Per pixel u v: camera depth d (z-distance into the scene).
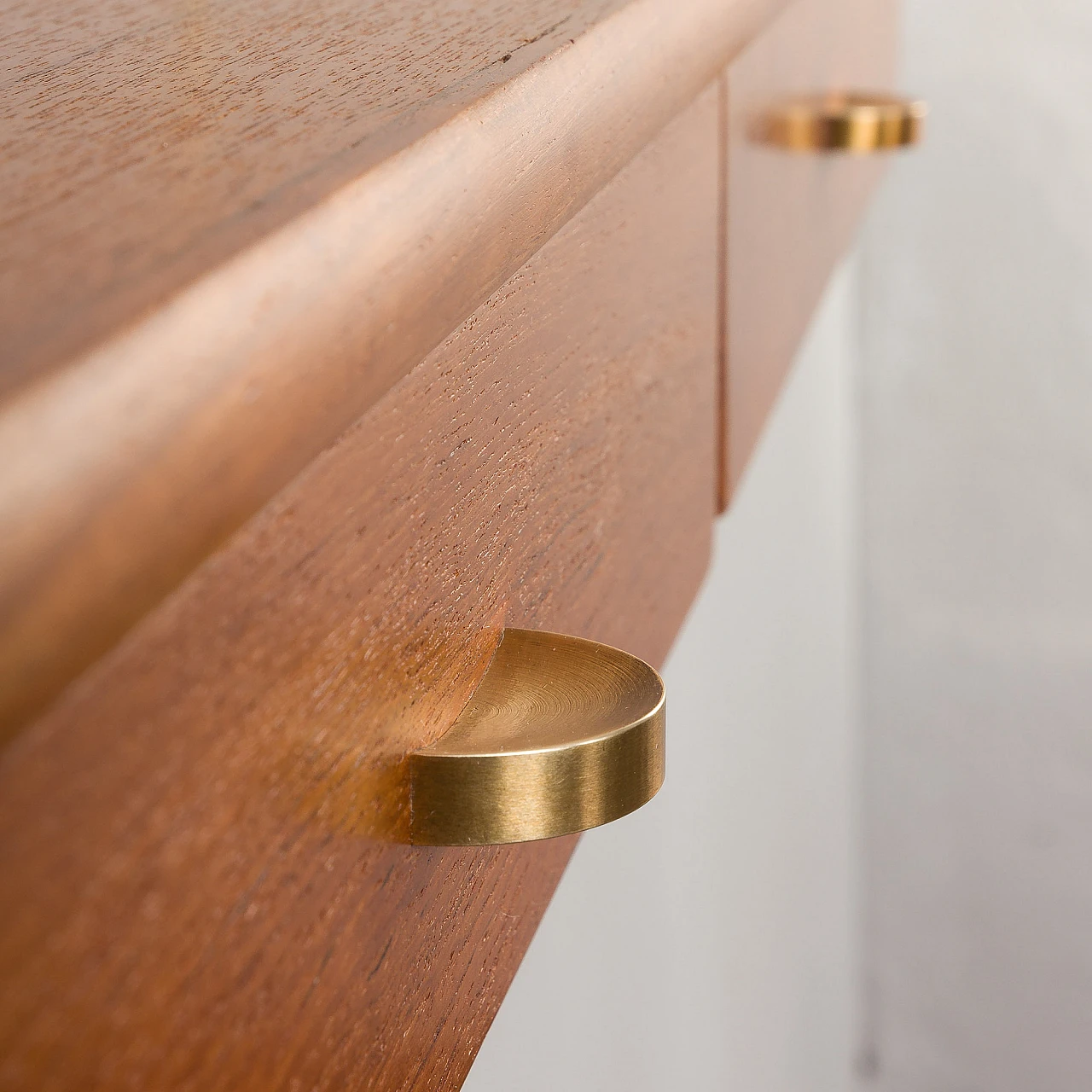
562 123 0.60
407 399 0.49
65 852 0.30
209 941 0.36
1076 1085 1.98
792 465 1.32
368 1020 0.49
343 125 0.47
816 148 0.86
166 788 0.33
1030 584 1.80
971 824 1.93
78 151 0.45
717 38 0.69
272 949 0.40
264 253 0.35
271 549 0.39
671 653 0.94
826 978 1.74
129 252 0.34
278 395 0.35
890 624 1.89
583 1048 0.85
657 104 0.65
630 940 0.91
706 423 0.74
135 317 0.30
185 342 0.31
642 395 0.68
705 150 0.72
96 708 0.30
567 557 0.64
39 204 0.39
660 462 0.70
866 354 1.77
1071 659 1.81
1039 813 1.88
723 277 0.75
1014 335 1.70
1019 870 1.92
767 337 0.80
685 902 0.99
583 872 0.85
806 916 1.56
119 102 0.53
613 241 0.66
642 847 0.92
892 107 0.87
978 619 1.84
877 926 2.03
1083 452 1.72
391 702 0.49
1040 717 1.85
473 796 0.52
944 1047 2.05
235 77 0.57
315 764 0.43
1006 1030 2.00
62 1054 0.30
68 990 0.30
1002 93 1.60
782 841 1.38
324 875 0.44
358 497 0.45
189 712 0.34
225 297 0.33
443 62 0.58
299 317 0.36
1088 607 1.79
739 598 1.10
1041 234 1.64
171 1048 0.35
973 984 2.00
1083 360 1.68
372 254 0.41
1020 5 1.55
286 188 0.39
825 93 0.87
